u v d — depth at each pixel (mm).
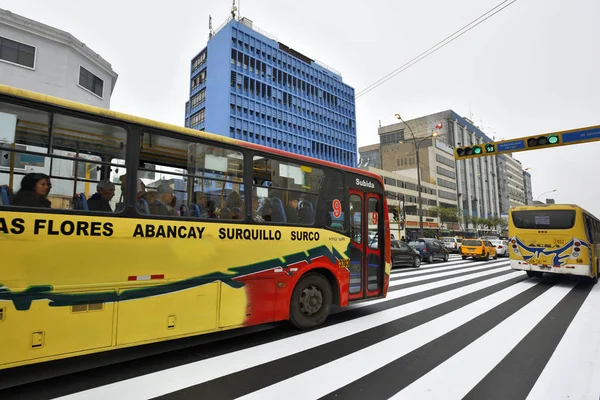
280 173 5332
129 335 3602
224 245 4465
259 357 4297
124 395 3184
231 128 47156
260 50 52000
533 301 8461
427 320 6402
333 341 5020
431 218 67875
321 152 59531
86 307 3355
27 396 3133
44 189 3252
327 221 5895
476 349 4770
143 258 3746
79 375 3654
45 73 15625
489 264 19625
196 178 4344
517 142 15172
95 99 17906
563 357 4480
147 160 4234
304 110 57562
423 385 3561
